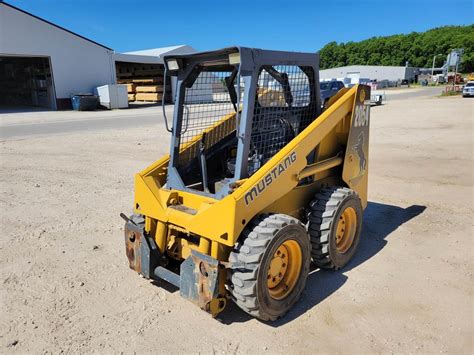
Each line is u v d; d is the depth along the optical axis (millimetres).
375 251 4469
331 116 3775
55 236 4988
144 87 32312
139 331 3098
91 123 18078
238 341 2971
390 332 3061
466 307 3369
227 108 3807
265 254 2912
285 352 2852
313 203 3865
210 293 2910
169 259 3721
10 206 6168
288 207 3709
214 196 3266
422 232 4977
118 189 7129
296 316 3281
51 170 8688
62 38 26547
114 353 2855
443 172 7918
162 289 3727
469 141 11227
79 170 8672
